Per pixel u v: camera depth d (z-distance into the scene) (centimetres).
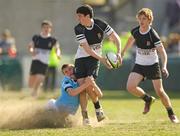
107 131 2453
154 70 2748
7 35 5981
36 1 7612
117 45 2706
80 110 2827
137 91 2780
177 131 2428
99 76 5972
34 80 4625
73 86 2725
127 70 5947
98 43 2694
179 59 5722
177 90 5719
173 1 8456
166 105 2792
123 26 9038
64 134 2375
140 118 3161
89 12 2652
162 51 2695
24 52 7488
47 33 4538
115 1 9281
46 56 4559
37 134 2394
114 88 5969
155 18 8594
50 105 2733
